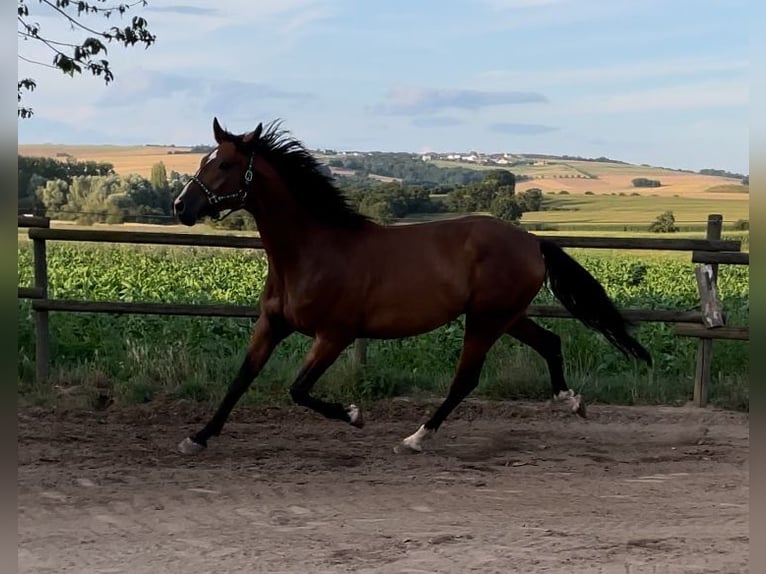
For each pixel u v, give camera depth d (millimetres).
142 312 8078
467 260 6352
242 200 5992
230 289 13289
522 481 5629
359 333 6246
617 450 6488
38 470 5652
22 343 8836
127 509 4902
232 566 4023
